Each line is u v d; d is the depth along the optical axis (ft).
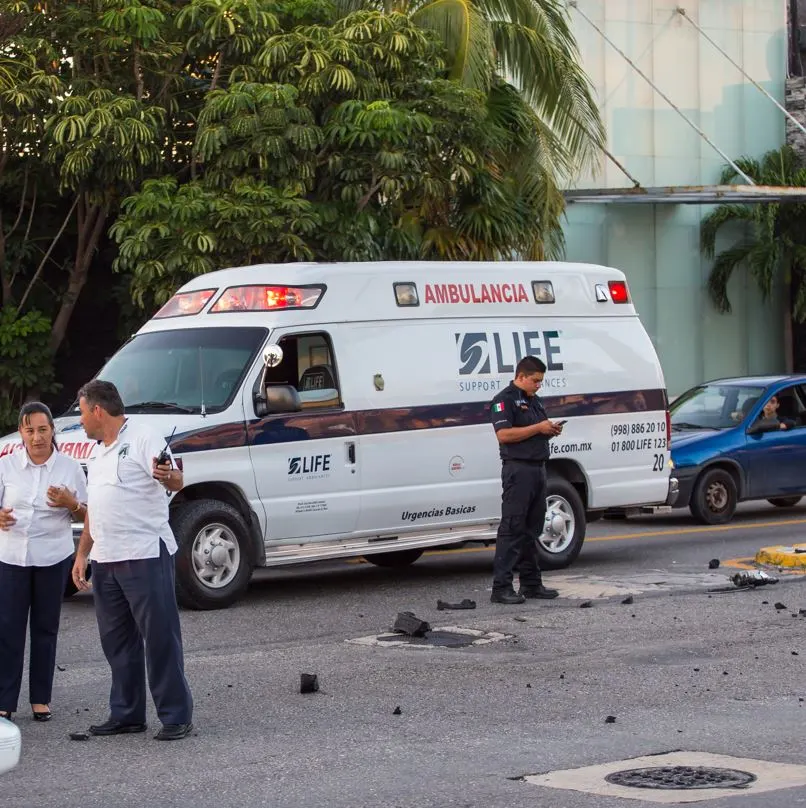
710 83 114.52
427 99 68.33
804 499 81.92
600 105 110.63
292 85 64.95
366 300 49.47
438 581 51.80
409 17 73.56
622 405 55.77
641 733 28.63
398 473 49.29
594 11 110.73
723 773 25.22
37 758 27.43
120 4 66.23
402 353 49.88
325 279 48.70
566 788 24.36
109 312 78.33
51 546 30.48
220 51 67.77
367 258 67.62
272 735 28.99
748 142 115.85
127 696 29.35
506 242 77.71
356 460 48.29
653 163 112.37
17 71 66.69
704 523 68.85
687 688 32.89
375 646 38.86
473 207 75.82
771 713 30.30
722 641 38.47
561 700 31.86
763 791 23.85
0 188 72.90
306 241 66.33
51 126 66.33
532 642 38.81
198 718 30.66
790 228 113.50
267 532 46.39
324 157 66.49
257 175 65.41
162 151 69.46
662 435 56.95
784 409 72.13
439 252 75.97
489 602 46.01
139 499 28.68
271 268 48.85
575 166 88.17
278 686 33.81
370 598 47.70
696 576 50.37
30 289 74.28
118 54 68.13
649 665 35.58
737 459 69.36
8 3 66.44
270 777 25.61
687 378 114.32
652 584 48.57
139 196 63.72
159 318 50.24
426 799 23.89
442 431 50.39
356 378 48.62
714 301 114.52
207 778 25.64
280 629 41.86
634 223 112.47
